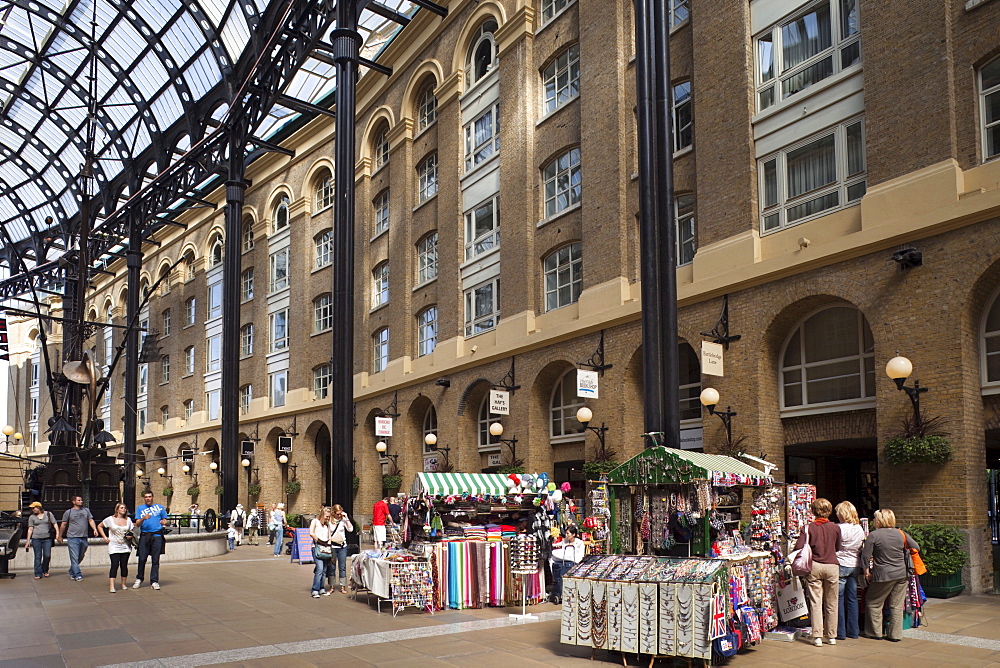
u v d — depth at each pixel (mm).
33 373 70688
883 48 14078
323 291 35875
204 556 22453
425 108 30391
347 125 22609
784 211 16000
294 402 36781
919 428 12680
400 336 29609
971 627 9531
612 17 20547
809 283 14930
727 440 16062
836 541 8844
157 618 11211
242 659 8406
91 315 63250
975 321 12789
